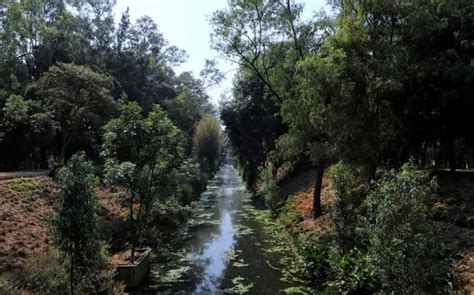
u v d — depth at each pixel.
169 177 15.66
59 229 8.72
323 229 19.62
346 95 17.66
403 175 7.90
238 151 44.72
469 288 10.57
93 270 9.52
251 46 25.45
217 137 61.03
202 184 48.16
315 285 14.75
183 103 58.22
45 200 20.91
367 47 17.11
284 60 25.44
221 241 22.89
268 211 32.88
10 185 20.45
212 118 61.78
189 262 18.38
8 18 40.88
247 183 46.69
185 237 23.92
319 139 21.30
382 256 7.70
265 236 24.19
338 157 18.33
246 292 14.30
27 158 34.84
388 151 18.41
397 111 17.42
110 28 51.94
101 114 31.42
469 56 16.08
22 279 10.28
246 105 41.12
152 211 18.09
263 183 38.75
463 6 16.73
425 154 23.80
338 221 14.76
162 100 54.94
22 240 15.41
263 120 40.09
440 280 7.61
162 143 15.21
